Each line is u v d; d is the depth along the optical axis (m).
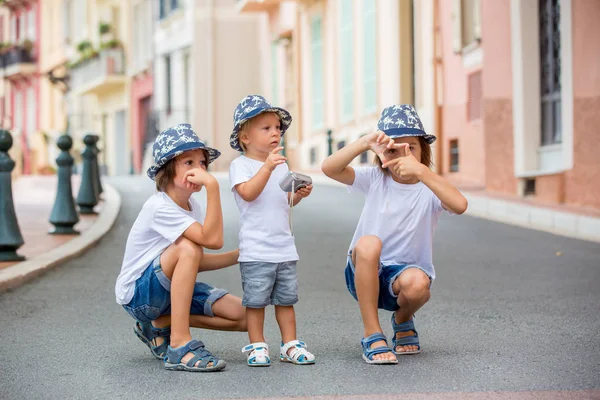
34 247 10.22
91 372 5.03
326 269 9.23
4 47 51.31
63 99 47.66
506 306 7.14
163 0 36.66
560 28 13.75
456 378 4.78
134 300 5.16
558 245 11.05
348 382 4.71
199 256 5.07
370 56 22.91
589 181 13.05
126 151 41.81
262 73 33.50
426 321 6.55
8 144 8.94
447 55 19.19
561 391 4.48
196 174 5.02
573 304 7.21
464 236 11.93
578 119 13.29
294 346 5.22
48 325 6.45
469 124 18.05
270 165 5.07
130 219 13.58
